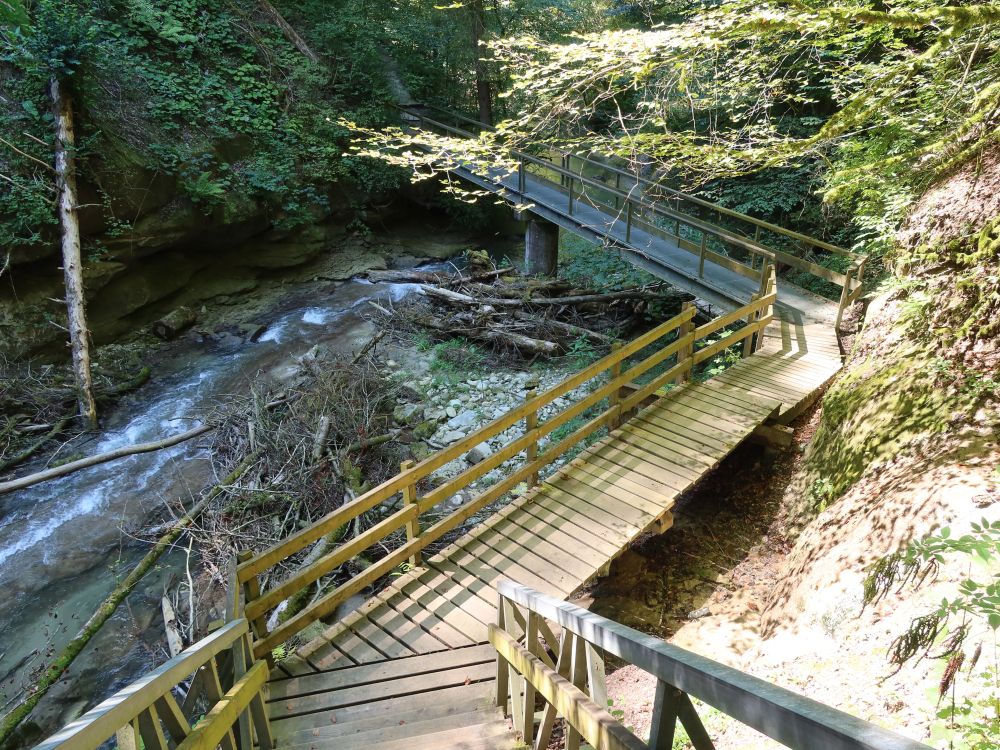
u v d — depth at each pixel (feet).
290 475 26.76
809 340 29.81
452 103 64.23
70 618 21.48
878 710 9.30
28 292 35.04
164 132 41.24
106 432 31.83
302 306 46.73
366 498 14.46
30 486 27.50
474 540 17.51
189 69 45.09
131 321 40.37
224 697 8.36
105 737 4.96
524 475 19.01
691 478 19.71
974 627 9.15
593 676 6.96
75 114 35.81
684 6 37.73
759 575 17.84
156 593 22.40
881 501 13.65
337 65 55.93
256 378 36.35
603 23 50.11
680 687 4.56
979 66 18.53
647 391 23.32
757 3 14.35
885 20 11.87
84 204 35.55
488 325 40.34
